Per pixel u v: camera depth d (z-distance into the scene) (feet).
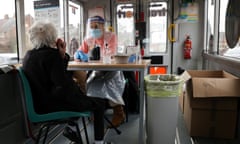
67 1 13.00
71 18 13.82
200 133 7.61
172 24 14.83
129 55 7.07
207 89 7.06
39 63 4.94
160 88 6.45
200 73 9.35
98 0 15.52
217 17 11.08
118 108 8.78
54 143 7.30
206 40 14.08
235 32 7.90
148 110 6.80
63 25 12.64
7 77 6.44
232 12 8.34
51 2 9.80
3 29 7.61
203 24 14.34
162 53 15.37
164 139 6.70
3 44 7.64
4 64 7.22
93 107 5.79
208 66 12.80
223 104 7.29
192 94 7.34
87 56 7.82
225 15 9.47
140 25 15.08
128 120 9.58
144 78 6.56
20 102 7.14
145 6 15.10
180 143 7.20
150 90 6.58
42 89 5.01
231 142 7.20
